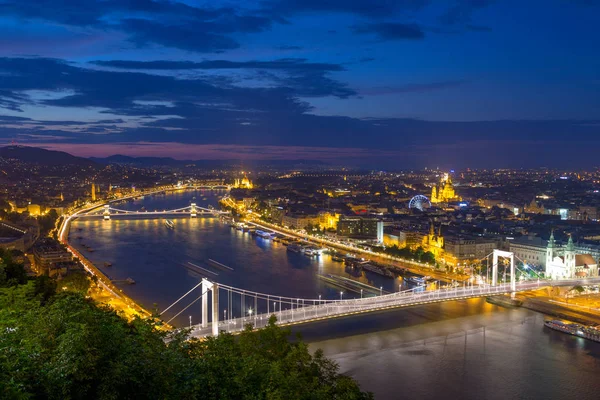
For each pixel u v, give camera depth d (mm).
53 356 95000
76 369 90000
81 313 111188
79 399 92375
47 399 87938
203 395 105062
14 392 79188
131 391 97250
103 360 99062
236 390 110938
